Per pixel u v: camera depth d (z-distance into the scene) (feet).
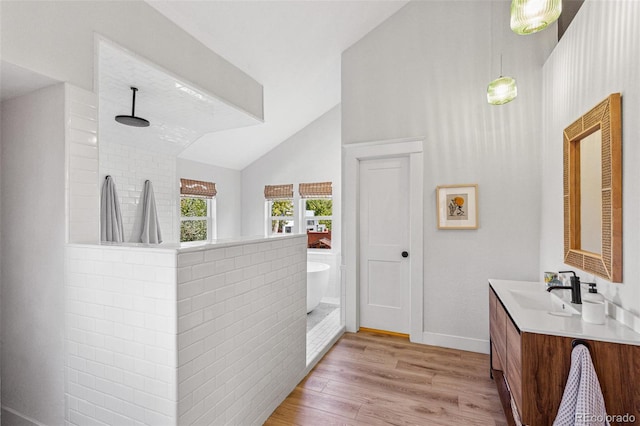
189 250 4.58
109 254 4.91
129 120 8.46
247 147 16.53
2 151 6.21
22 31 4.83
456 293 10.12
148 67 6.95
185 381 4.51
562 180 7.52
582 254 6.24
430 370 8.68
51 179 5.58
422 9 10.66
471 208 9.84
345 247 11.79
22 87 5.63
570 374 4.64
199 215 16.40
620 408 4.51
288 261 7.48
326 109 16.30
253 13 8.54
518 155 9.37
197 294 4.73
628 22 5.01
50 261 5.57
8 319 6.14
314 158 16.88
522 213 9.34
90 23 5.80
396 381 8.08
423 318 10.55
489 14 9.76
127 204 11.93
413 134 10.70
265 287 6.53
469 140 9.94
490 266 9.72
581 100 6.61
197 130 12.36
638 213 4.80
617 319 5.26
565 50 7.45
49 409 5.59
